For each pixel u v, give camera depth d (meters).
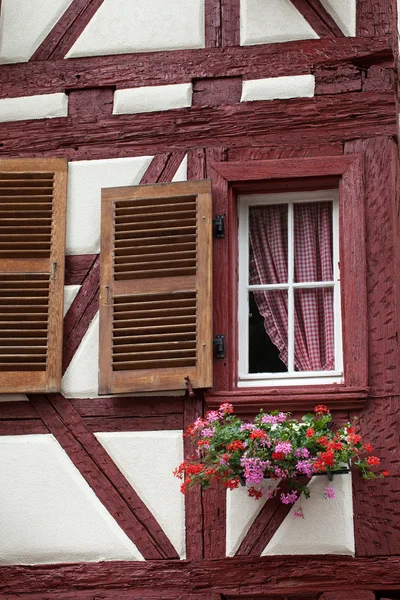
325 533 9.59
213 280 10.28
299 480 9.67
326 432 9.52
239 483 9.66
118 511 9.93
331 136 10.47
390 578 9.46
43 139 10.91
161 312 10.23
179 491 9.90
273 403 9.88
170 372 10.05
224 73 10.77
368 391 9.77
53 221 10.62
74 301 10.46
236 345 10.23
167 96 10.80
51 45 11.14
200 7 10.98
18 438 10.19
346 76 10.59
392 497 9.58
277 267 10.46
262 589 9.59
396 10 10.76
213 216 10.42
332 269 10.40
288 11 10.80
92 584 9.83
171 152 10.66
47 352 10.31
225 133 10.63
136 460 10.02
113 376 10.14
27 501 10.03
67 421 10.17
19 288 10.50
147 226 10.45
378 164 10.33
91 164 10.76
